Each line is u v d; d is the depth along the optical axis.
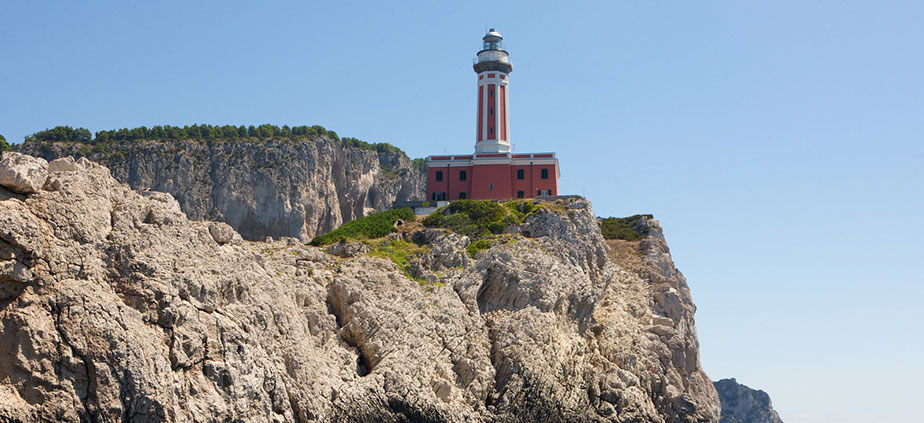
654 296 131.00
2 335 58.34
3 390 57.31
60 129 152.75
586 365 109.00
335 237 116.69
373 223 122.94
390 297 92.25
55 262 61.28
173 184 147.62
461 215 124.00
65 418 58.50
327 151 163.00
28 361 58.34
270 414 71.25
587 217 125.06
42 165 64.25
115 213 68.12
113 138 153.88
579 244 119.88
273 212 150.38
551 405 101.06
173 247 70.12
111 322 61.81
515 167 142.38
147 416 61.91
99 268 64.38
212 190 149.25
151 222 70.94
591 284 118.44
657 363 119.81
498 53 145.75
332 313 89.88
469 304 102.62
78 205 64.75
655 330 124.75
